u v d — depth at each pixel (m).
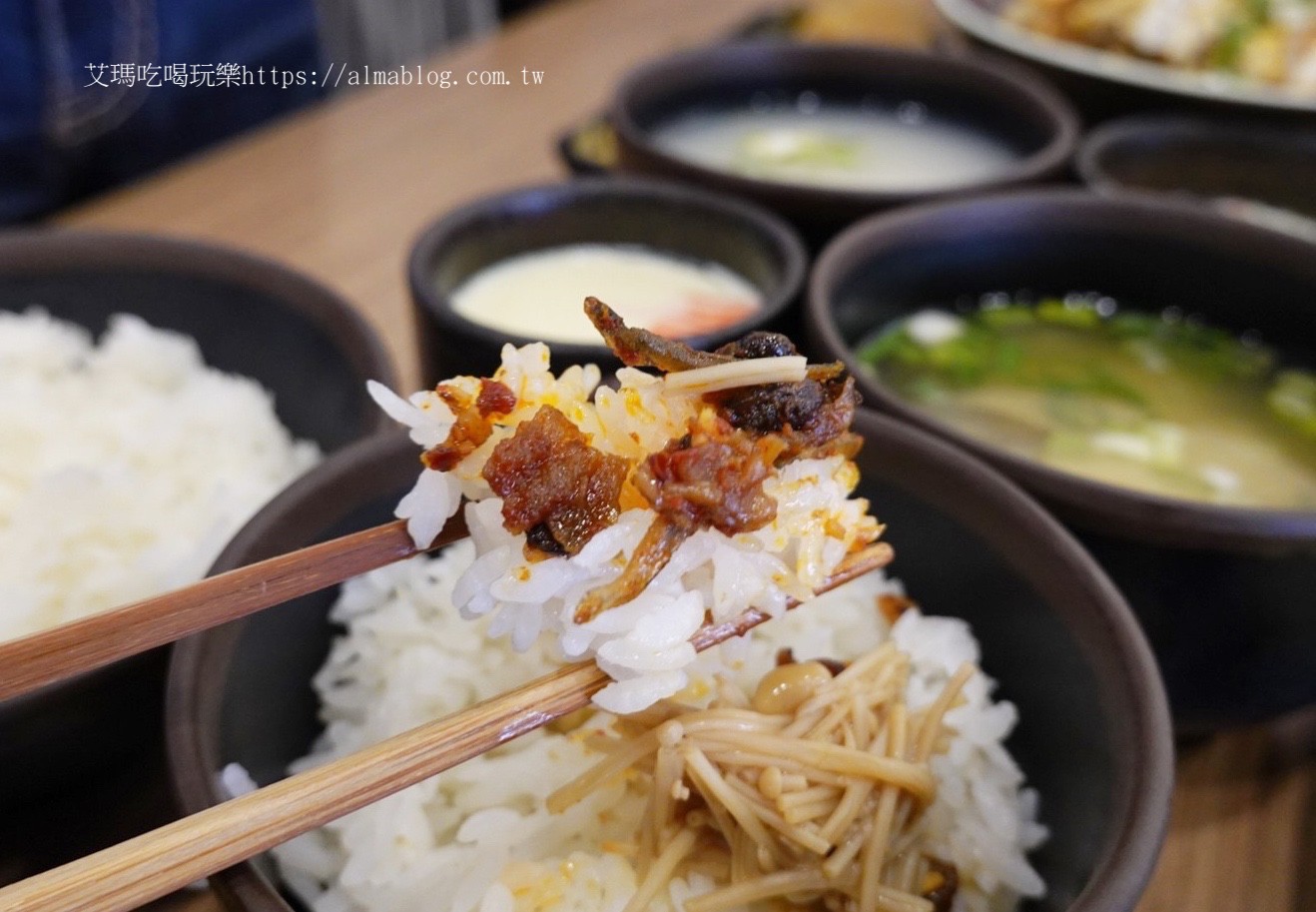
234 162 0.32
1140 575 0.16
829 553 0.13
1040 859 0.14
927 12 0.45
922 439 0.16
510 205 0.24
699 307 0.23
